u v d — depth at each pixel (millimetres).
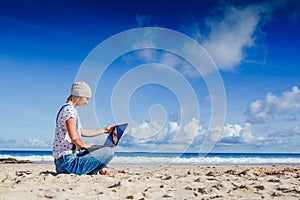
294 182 4496
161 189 3711
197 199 3117
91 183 3969
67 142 4695
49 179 4133
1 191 3203
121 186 3740
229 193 3492
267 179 4855
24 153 46938
